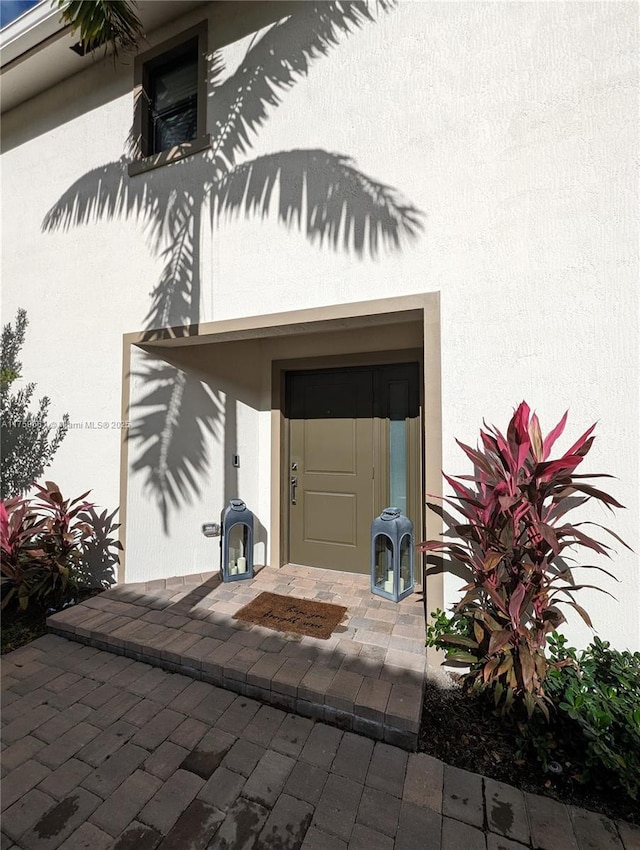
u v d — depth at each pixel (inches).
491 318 110.1
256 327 140.0
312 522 184.1
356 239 125.5
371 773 78.2
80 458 175.0
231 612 134.6
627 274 98.1
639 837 66.2
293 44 137.9
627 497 98.0
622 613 98.1
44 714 93.8
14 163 201.8
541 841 65.4
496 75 110.7
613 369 99.2
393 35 123.0
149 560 162.7
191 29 155.9
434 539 114.3
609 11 100.3
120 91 171.9
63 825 68.4
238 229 143.9
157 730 89.0
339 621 128.0
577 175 102.7
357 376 178.9
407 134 120.1
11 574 143.6
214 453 178.7
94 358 173.0
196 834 66.7
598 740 71.6
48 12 161.0
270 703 97.3
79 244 179.2
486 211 111.0
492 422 109.6
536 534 90.4
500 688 85.4
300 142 135.0
